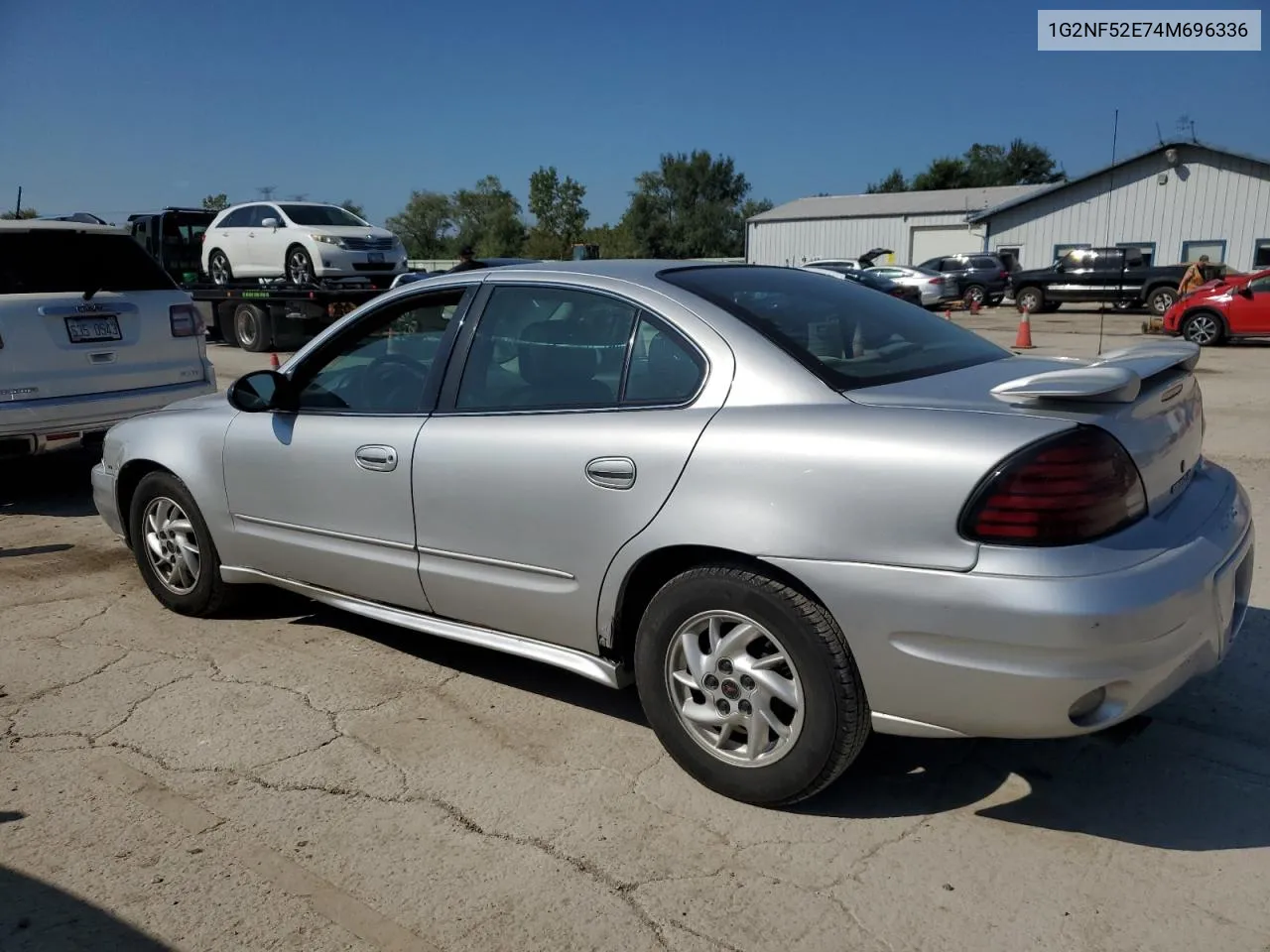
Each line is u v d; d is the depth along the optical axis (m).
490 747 3.63
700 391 3.19
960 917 2.66
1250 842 2.97
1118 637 2.57
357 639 4.67
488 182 98.94
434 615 3.97
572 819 3.16
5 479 8.38
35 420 6.72
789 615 2.93
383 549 3.98
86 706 3.99
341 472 4.05
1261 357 15.80
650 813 3.18
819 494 2.85
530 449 3.45
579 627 3.46
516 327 3.69
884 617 2.78
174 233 20.92
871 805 3.21
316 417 4.21
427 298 3.98
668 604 3.20
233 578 4.69
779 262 49.72
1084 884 2.79
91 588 5.45
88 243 7.12
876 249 45.56
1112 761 3.44
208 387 7.73
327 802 3.27
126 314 7.16
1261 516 6.32
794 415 2.98
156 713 3.92
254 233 18.31
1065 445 2.63
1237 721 3.67
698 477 3.05
